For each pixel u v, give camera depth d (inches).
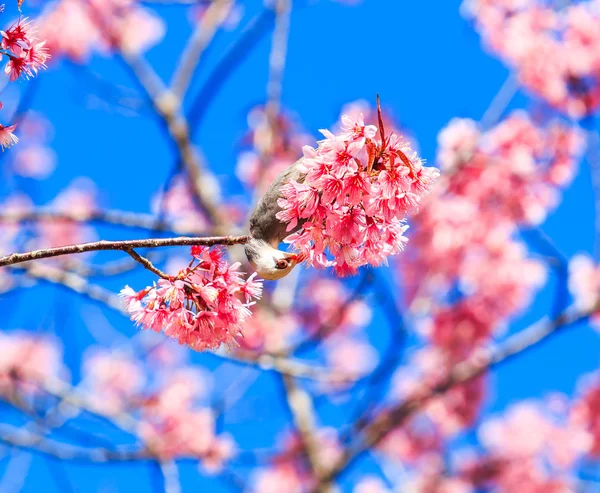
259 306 353.7
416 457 455.5
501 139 393.1
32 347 408.8
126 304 117.9
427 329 411.2
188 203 397.1
